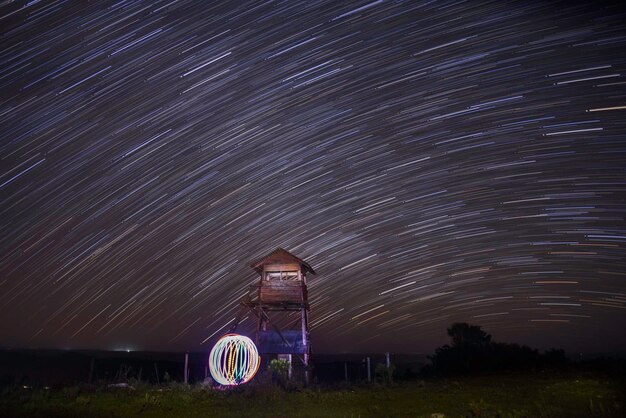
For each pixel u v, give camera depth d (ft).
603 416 29.25
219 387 52.54
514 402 37.50
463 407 36.37
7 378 55.21
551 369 63.82
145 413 35.35
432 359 82.12
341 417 33.42
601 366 61.31
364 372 77.36
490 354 78.07
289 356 73.15
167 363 85.05
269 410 36.94
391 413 34.83
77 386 47.62
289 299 80.12
